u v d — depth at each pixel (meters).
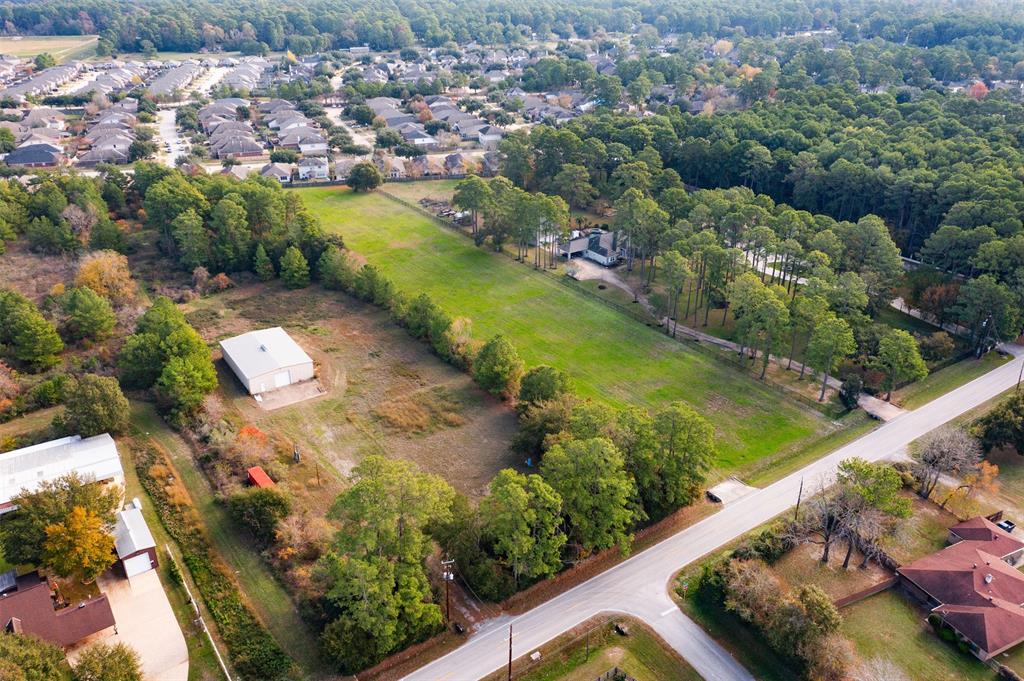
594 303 145.62
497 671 67.75
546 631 72.31
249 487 91.31
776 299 115.88
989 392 114.38
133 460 96.75
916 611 75.56
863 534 80.25
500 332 134.12
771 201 162.25
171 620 72.94
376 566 67.12
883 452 100.06
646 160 195.62
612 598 76.25
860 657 69.81
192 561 80.06
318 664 68.19
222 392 114.31
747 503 90.38
